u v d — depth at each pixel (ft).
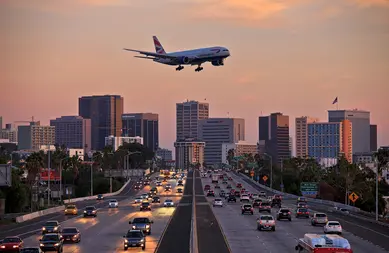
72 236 270.87
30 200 595.88
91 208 451.94
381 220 414.00
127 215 458.50
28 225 388.16
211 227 348.59
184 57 492.95
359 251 240.12
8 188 545.44
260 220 327.06
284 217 404.36
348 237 298.15
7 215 483.10
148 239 285.64
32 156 639.35
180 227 350.64
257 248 247.09
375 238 293.84
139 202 627.87
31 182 631.15
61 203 653.71
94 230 338.34
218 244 261.85
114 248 251.39
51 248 231.30
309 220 412.57
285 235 303.27
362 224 384.68
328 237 164.14
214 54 499.10
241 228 342.23
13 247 237.66
